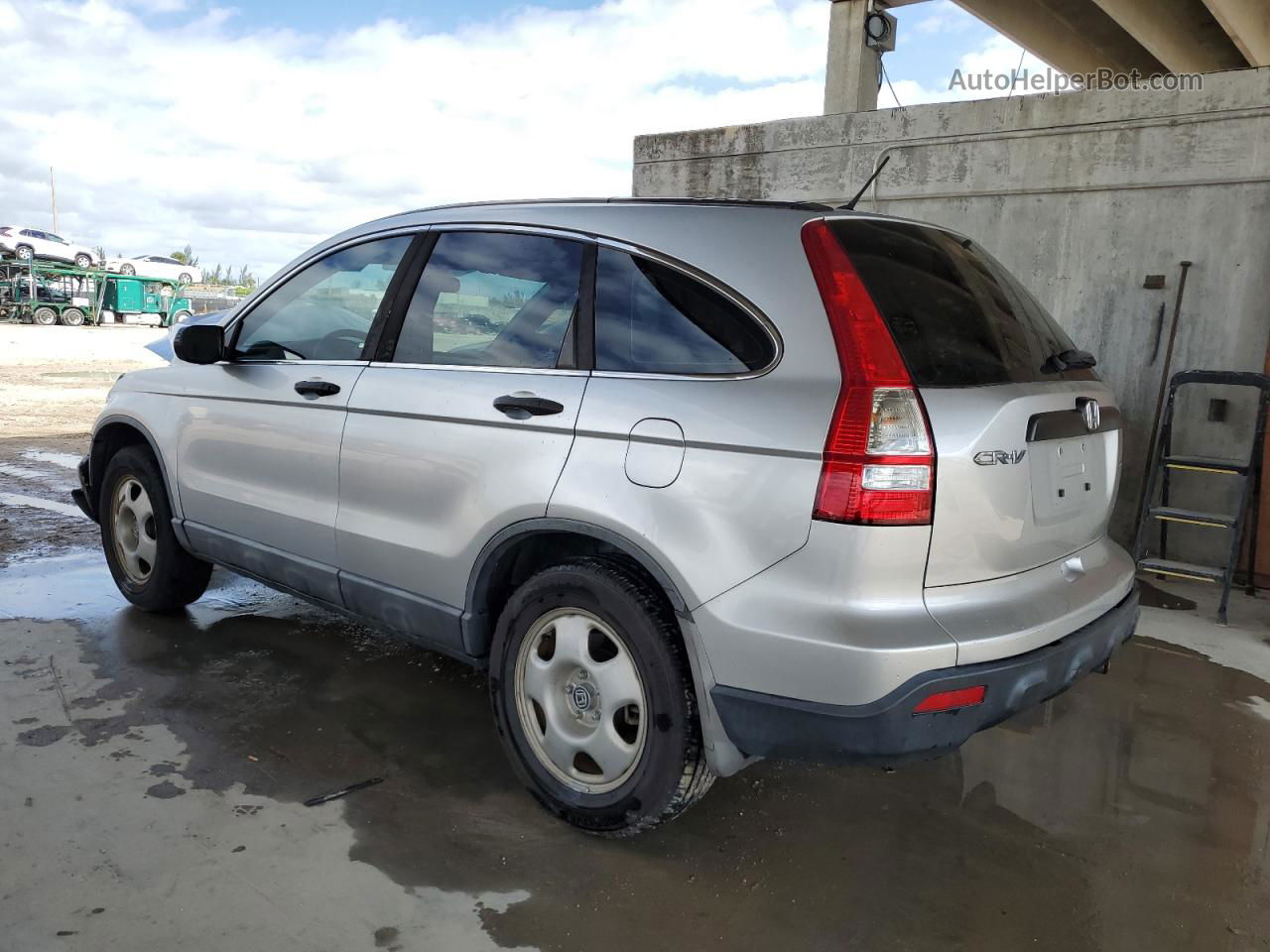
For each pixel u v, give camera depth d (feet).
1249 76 17.01
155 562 13.97
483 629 9.58
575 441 8.49
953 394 7.42
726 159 23.93
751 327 7.85
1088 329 19.20
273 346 12.09
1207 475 18.08
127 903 7.68
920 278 8.23
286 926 7.48
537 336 9.23
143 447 14.03
